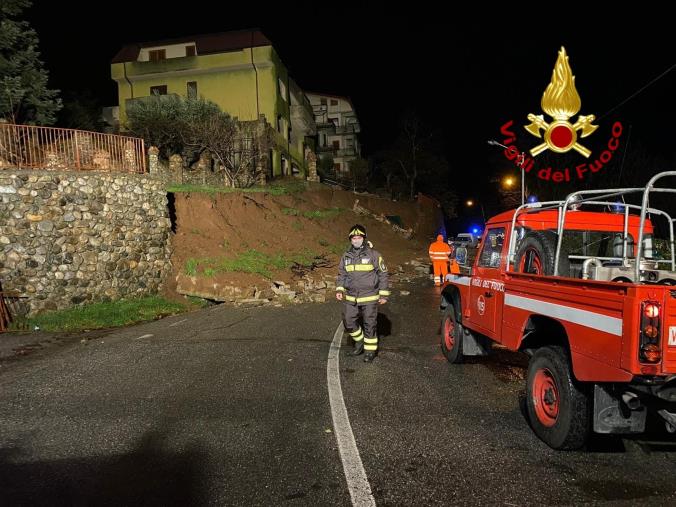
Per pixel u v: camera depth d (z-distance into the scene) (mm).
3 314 10352
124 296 12531
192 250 14477
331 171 47125
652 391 3012
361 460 3609
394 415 4516
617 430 3328
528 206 4738
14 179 11047
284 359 6656
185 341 8047
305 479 3348
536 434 4016
